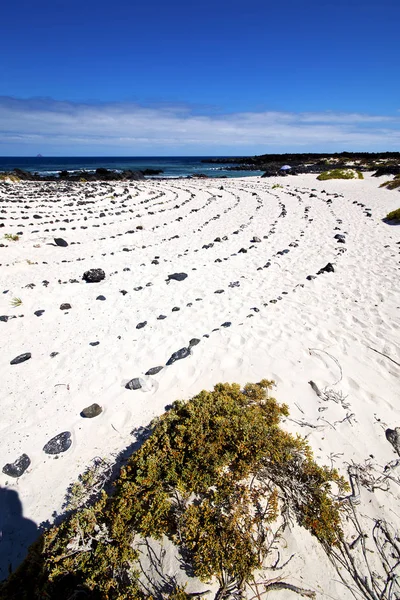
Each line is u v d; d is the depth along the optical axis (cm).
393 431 417
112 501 341
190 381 539
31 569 300
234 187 3675
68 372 588
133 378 557
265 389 484
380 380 512
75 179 4422
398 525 320
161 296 893
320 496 322
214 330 691
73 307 841
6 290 922
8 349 665
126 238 1591
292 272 1027
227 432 366
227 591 271
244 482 335
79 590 282
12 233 1582
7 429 473
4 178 3809
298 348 600
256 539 295
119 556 294
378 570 288
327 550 298
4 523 357
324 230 1538
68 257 1307
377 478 362
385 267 1000
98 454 427
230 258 1204
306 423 433
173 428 398
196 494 331
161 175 6191
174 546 301
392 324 669
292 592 273
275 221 1817
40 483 397
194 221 1973
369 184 3241
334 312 742
